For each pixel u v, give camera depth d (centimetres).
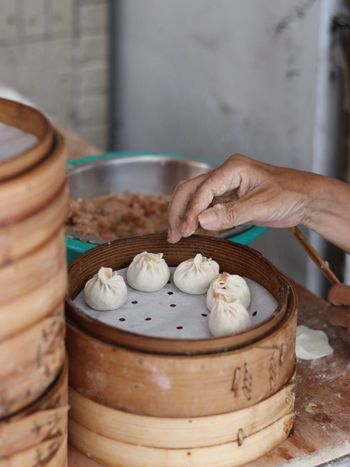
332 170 234
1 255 78
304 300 157
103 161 201
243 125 259
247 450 109
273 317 107
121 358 102
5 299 80
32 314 84
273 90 241
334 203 135
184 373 101
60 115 327
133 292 126
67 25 311
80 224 178
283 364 110
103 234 175
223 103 266
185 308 122
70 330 107
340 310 143
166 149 306
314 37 219
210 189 126
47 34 310
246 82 252
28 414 88
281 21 230
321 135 228
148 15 295
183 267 127
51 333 89
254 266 127
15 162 78
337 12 215
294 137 237
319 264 148
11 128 96
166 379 101
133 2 303
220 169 128
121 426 106
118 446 108
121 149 337
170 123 300
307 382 131
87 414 109
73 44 316
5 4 297
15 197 77
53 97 322
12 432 87
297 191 130
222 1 254
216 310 113
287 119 238
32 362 87
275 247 248
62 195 85
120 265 132
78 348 106
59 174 83
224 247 131
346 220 137
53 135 88
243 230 161
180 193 130
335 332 145
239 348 103
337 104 226
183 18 276
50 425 92
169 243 133
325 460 116
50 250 84
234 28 251
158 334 114
